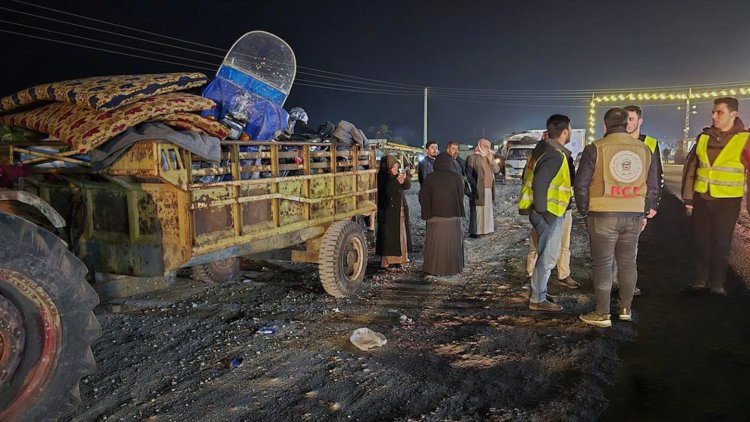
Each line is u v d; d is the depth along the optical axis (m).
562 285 6.56
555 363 4.24
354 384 3.94
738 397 3.59
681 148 43.62
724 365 4.07
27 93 4.65
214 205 4.50
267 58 5.91
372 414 3.50
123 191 4.35
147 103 4.23
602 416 3.41
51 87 4.50
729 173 5.51
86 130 3.94
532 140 25.12
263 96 5.61
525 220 12.67
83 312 3.05
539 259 5.53
